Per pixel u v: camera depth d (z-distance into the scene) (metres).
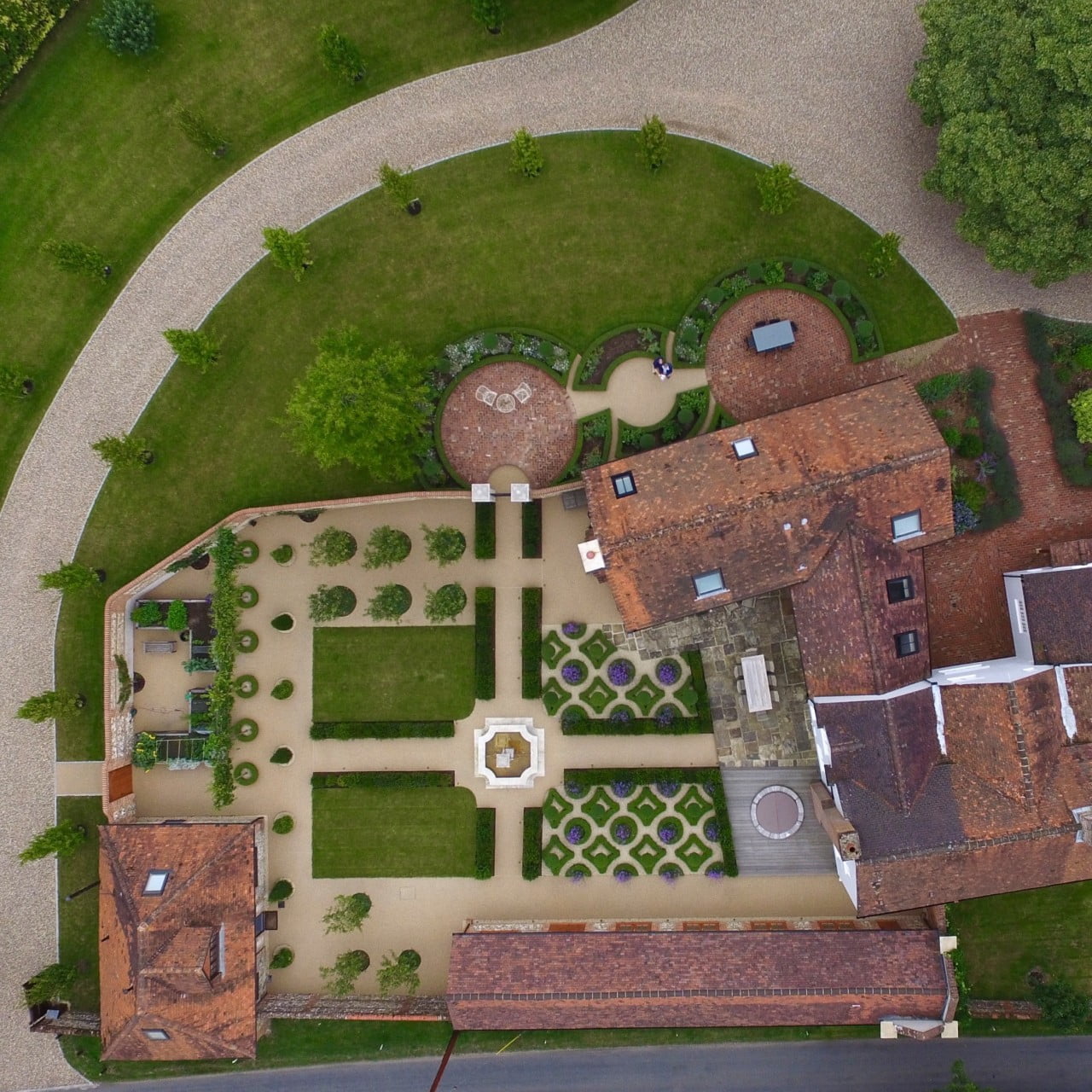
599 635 36.28
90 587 36.88
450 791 36.56
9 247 36.59
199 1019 33.12
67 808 36.78
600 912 36.34
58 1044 36.59
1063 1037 35.44
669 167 35.84
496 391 36.19
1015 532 35.72
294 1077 36.03
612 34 35.81
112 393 37.09
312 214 36.50
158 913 32.56
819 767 35.44
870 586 30.91
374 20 36.06
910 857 30.00
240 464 36.59
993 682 31.14
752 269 35.44
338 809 36.69
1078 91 27.39
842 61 35.53
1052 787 30.39
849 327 35.44
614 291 36.09
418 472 36.12
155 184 36.69
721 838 35.81
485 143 36.12
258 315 36.59
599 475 31.66
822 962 33.00
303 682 36.72
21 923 36.62
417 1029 36.22
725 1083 35.81
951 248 35.62
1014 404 35.56
